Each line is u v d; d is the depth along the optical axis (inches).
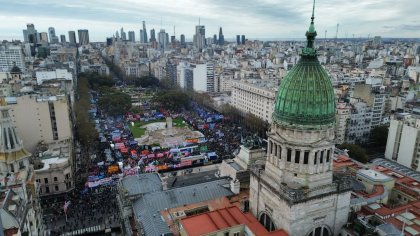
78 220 5339.6
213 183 4805.6
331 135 3457.2
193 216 3641.7
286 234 3353.8
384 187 4916.3
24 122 7239.2
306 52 3385.8
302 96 3329.2
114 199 5954.7
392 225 3462.1
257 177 3833.7
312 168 3410.4
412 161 7500.0
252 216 3750.0
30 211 3789.4
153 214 3978.8
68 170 6274.6
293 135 3400.6
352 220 3801.7
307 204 3385.8
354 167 5762.8
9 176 4087.1
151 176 5044.3
